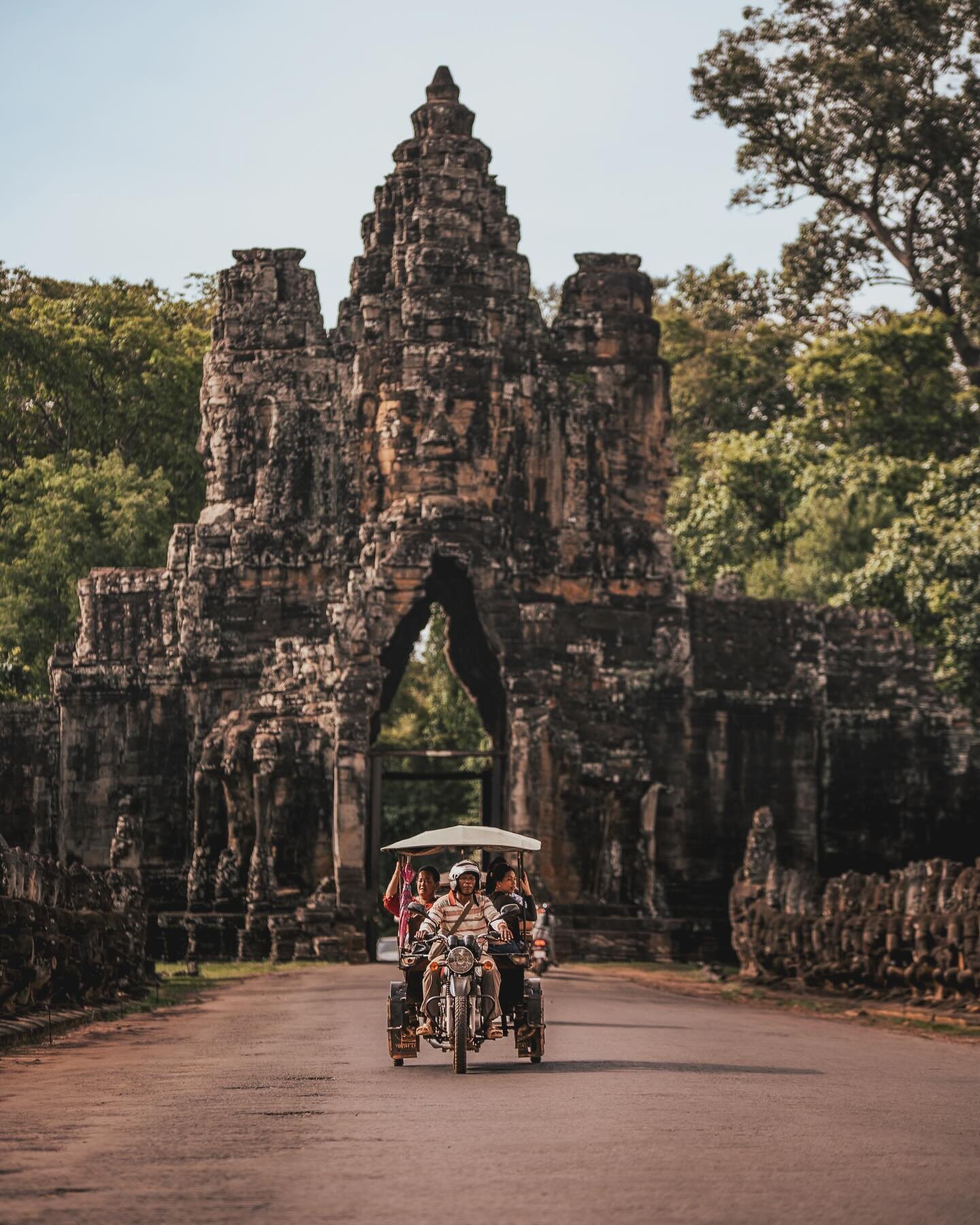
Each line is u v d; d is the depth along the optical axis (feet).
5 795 284.20
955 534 333.42
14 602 326.24
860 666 290.97
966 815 283.38
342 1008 133.80
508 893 84.48
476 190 283.79
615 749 264.11
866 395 394.11
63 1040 99.19
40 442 370.73
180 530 281.13
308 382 281.95
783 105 383.24
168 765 274.98
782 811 278.46
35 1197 42.27
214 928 256.32
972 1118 60.08
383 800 384.88
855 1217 39.60
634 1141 51.57
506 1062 80.23
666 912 264.11
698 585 383.04
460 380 273.33
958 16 371.97
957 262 398.42
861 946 152.25
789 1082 72.13
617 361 285.84
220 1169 46.78
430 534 266.98
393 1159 48.37
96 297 368.27
